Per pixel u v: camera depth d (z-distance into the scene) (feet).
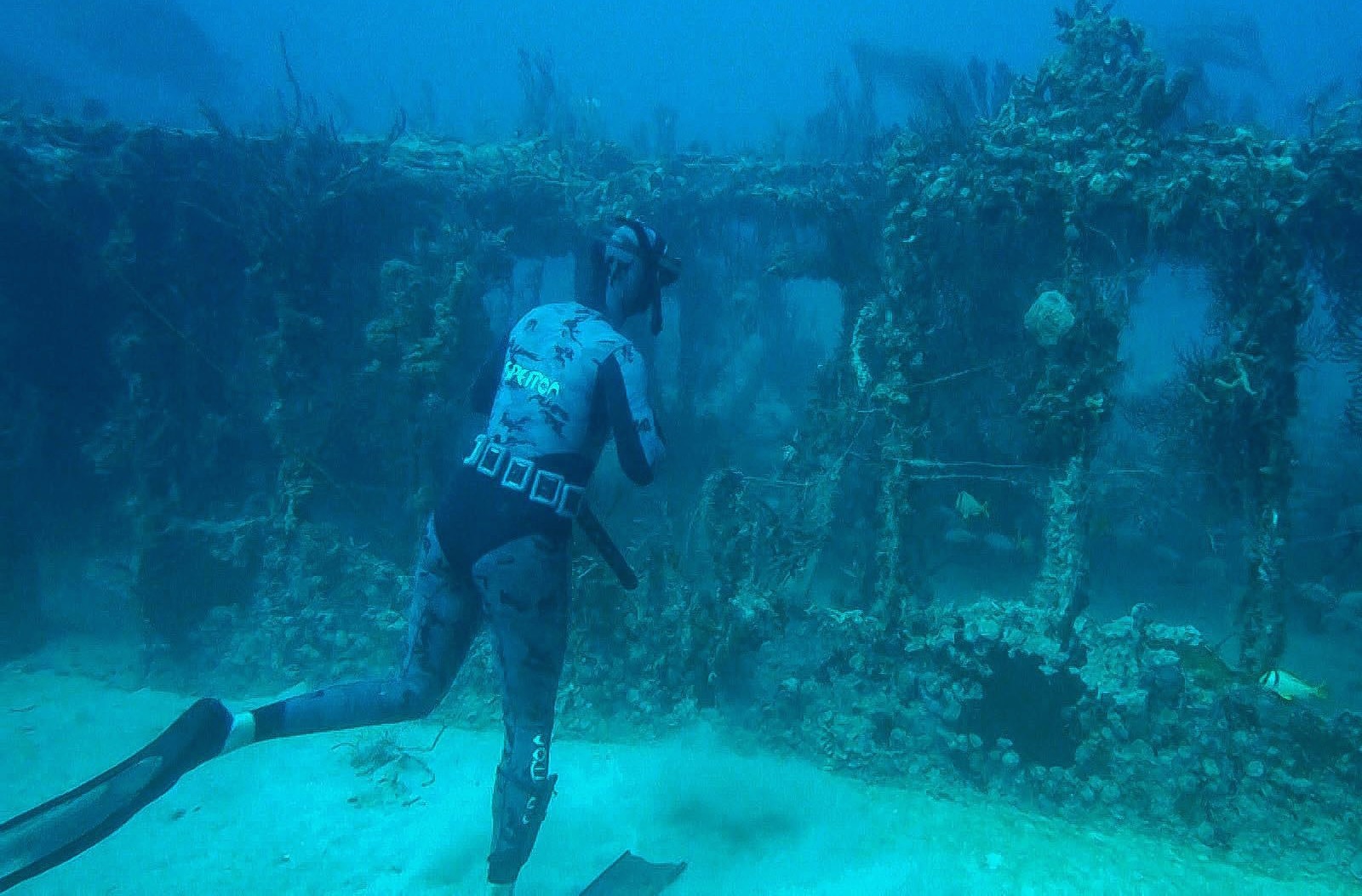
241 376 21.90
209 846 11.36
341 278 21.24
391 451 21.53
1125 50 18.24
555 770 13.80
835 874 10.63
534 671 8.43
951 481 23.95
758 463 30.68
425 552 8.80
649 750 14.56
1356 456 32.81
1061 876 10.74
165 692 17.99
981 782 13.46
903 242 17.51
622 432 8.38
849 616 16.29
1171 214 15.90
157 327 20.25
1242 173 15.75
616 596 16.83
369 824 11.96
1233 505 16.93
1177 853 11.63
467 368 21.68
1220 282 17.17
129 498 19.89
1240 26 51.96
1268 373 15.94
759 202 23.36
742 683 15.65
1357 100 17.34
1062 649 14.79
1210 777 12.76
